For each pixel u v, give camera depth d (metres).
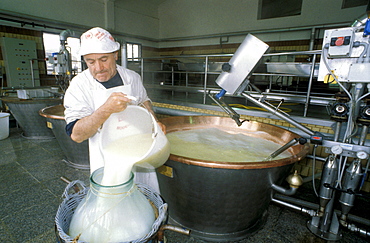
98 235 0.70
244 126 2.21
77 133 1.02
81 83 1.18
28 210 1.86
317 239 1.62
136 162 0.83
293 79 6.61
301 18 6.88
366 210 1.99
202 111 3.24
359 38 1.24
